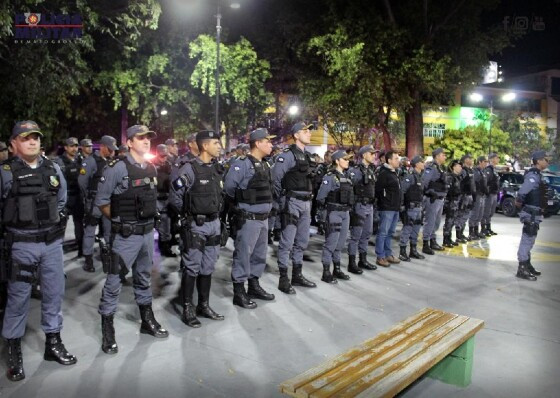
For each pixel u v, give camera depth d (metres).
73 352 4.29
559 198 16.92
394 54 17.83
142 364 4.09
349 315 5.51
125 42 17.14
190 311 5.04
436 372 4.05
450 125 39.72
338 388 2.83
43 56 13.27
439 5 18.06
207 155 5.05
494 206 12.01
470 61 18.53
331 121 23.25
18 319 3.85
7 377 3.79
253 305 5.64
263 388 3.75
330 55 17.77
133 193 4.29
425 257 8.95
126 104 20.56
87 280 6.57
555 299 6.52
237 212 5.59
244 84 18.91
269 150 5.68
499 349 4.74
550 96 44.12
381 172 7.99
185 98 20.41
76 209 7.71
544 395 3.85
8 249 3.79
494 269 8.17
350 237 7.46
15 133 3.80
